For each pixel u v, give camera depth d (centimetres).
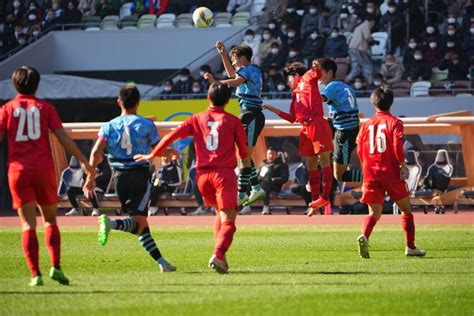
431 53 6656
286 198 5291
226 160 2244
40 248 3166
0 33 7775
